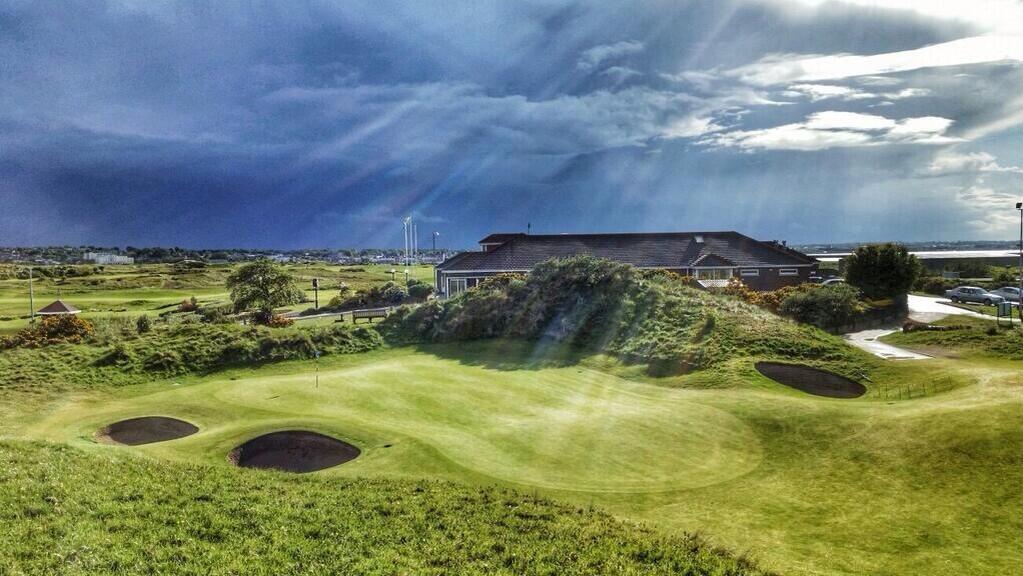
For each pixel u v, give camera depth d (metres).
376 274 113.88
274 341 35.41
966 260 84.75
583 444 18.27
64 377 29.20
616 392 25.77
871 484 14.72
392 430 19.41
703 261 57.78
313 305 64.31
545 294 41.31
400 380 27.27
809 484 15.23
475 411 22.20
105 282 92.19
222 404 23.50
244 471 15.88
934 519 12.76
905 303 46.41
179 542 10.95
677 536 12.42
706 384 25.75
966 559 11.23
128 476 14.51
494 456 17.25
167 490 13.68
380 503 13.45
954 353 29.30
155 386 29.36
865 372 25.39
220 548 10.82
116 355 31.86
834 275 62.56
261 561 10.40
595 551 11.44
